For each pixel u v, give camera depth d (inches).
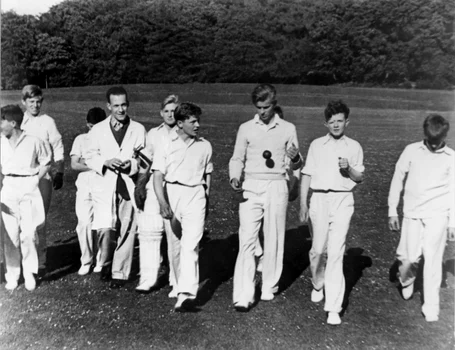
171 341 158.6
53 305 180.1
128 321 169.3
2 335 163.5
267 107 172.7
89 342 158.6
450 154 171.5
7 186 191.9
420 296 190.7
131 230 195.0
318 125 404.8
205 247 232.8
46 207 209.6
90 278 202.2
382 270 210.2
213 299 186.7
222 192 309.4
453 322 171.5
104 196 194.1
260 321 170.2
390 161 352.8
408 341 160.2
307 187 175.9
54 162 215.3
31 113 208.8
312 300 184.9
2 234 203.8
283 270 211.2
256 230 177.6
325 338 160.9
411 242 175.9
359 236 243.3
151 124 388.5
